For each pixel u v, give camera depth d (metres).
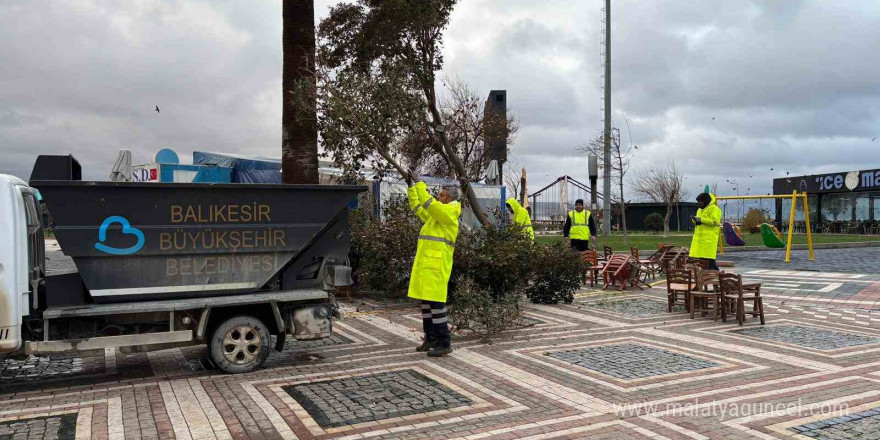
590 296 13.29
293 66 12.68
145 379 6.76
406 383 6.58
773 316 10.82
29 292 6.32
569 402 5.95
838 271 18.19
